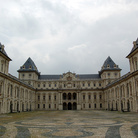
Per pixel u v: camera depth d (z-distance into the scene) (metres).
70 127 21.62
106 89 102.69
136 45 56.09
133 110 56.41
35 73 112.06
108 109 97.25
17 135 16.45
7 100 59.69
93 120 30.81
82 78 116.88
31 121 29.52
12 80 64.69
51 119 33.72
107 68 108.69
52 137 15.46
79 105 108.88
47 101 111.06
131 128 20.17
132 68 58.72
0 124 25.11
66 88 112.06
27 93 91.19
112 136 15.71
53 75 120.69
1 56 55.53
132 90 57.34
